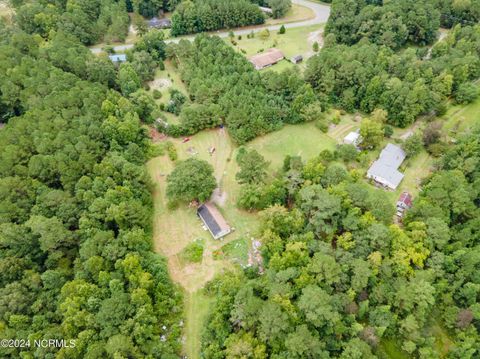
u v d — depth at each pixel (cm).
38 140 8562
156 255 7269
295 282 6238
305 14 17150
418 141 9262
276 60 13612
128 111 10300
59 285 6350
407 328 5931
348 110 11244
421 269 6719
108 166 8175
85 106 9750
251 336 5697
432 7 13950
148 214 7962
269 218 7450
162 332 6278
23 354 5238
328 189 7825
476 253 6562
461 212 7525
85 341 5475
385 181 8750
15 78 10675
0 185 7406
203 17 15200
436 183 7819
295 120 10750
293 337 5309
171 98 11912
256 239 7869
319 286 6272
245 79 11281
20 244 6750
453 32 13075
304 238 7056
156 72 13425
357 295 6450
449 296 6419
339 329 5781
